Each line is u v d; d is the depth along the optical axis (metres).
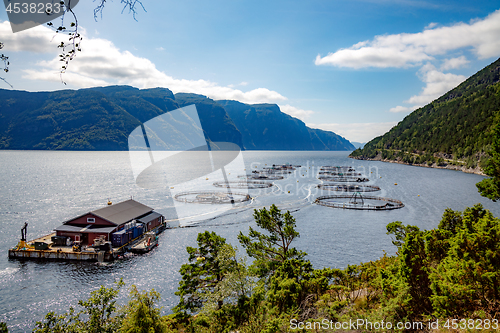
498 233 12.16
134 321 12.80
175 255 46.00
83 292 34.41
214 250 23.34
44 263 42.91
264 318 16.16
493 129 19.48
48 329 13.93
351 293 18.11
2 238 51.41
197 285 23.95
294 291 16.95
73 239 48.03
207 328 19.00
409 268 14.31
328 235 55.31
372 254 45.78
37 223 61.12
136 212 57.12
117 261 43.75
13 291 34.50
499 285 11.16
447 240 14.70
